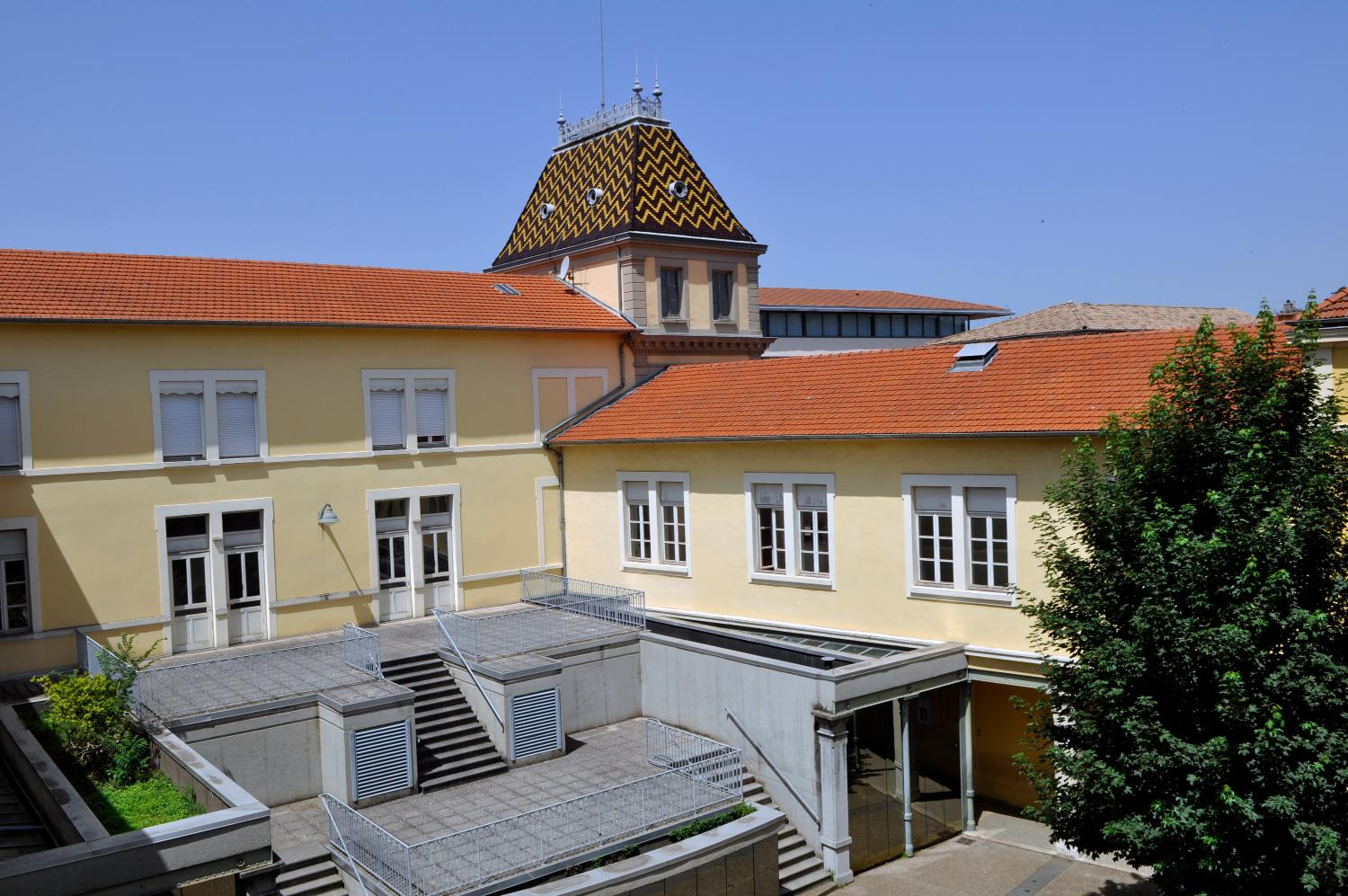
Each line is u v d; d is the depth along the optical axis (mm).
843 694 19734
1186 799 12859
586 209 35406
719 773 19484
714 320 35156
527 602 29297
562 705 23281
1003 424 20703
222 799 15188
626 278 33031
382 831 16125
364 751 19250
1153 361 20906
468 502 29562
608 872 15969
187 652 24922
